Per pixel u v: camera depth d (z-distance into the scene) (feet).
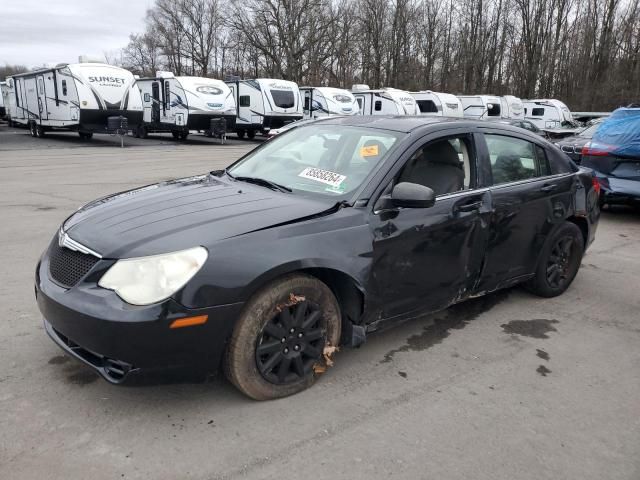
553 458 8.65
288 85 85.10
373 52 172.86
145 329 8.29
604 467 8.49
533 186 14.28
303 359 10.19
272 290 9.32
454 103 100.01
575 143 34.17
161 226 9.41
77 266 9.27
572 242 16.07
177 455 8.32
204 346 8.77
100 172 41.98
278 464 8.20
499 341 12.98
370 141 12.10
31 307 13.65
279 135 14.71
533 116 106.42
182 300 8.45
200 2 222.07
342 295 10.67
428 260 11.59
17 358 11.05
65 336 9.19
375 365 11.48
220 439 8.74
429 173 12.05
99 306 8.45
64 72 69.41
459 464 8.39
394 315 11.39
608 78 135.44
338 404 9.90
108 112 69.72
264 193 11.27
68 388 10.05
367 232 10.41
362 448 8.66
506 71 163.73
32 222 23.47
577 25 150.61
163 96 82.38
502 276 13.88
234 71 221.05
